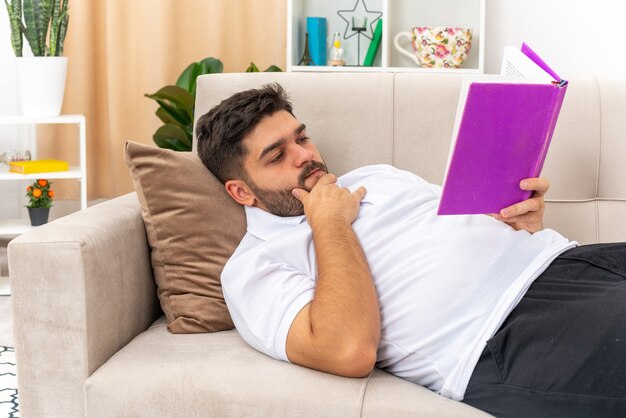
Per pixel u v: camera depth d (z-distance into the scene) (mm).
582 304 1223
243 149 1519
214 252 1510
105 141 3621
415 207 1472
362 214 1469
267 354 1332
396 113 1764
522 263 1368
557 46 3143
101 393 1252
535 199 1438
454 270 1337
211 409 1224
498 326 1277
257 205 1564
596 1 3064
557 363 1173
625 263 1351
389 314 1341
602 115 1724
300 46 3348
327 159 1770
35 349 1287
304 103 1776
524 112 1310
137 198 1655
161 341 1420
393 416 1173
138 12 3494
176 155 1543
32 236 1292
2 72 3584
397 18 3262
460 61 3078
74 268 1270
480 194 1372
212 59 3068
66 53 3543
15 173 3105
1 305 2768
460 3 3207
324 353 1237
